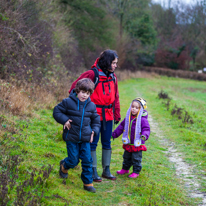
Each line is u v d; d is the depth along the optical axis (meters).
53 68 10.89
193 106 12.22
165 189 3.44
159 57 49.59
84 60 22.62
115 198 3.07
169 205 2.99
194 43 56.25
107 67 3.46
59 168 3.62
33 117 6.07
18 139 4.30
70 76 12.77
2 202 2.37
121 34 34.03
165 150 5.64
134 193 3.23
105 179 3.69
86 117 3.10
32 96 7.62
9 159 3.22
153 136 6.79
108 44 24.66
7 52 7.79
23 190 2.69
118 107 3.89
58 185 3.06
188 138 6.29
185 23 58.88
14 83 7.54
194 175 4.12
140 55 44.00
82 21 21.09
